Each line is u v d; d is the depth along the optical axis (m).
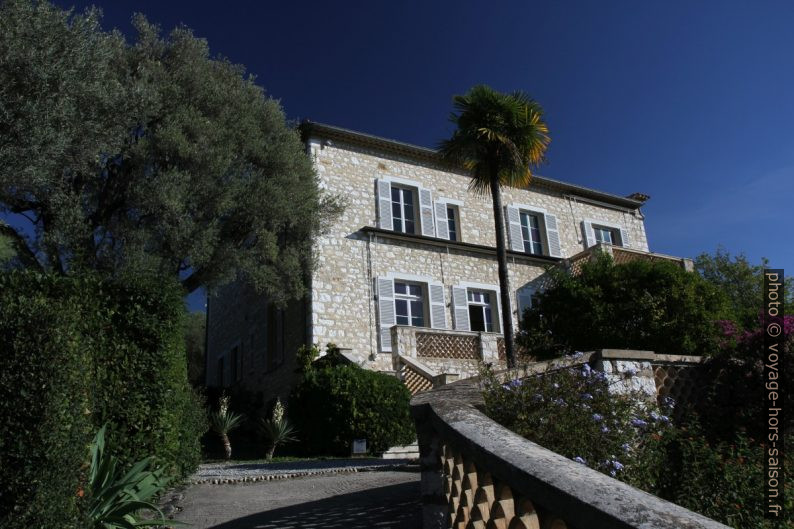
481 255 17.16
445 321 15.79
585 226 19.86
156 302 5.76
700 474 4.23
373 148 16.64
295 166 13.87
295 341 14.95
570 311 10.09
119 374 5.37
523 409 3.57
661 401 5.77
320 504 5.20
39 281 5.06
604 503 1.44
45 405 3.22
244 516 4.90
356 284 14.91
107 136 10.22
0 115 8.09
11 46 8.17
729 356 6.23
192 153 11.97
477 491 2.23
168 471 5.72
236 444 13.84
